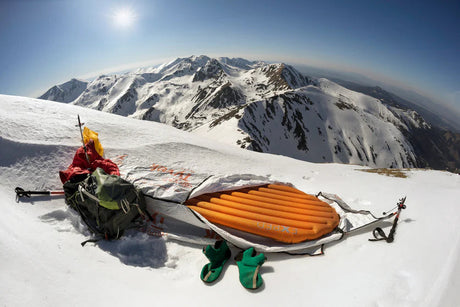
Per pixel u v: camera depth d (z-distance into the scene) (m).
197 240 3.78
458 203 4.52
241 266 3.08
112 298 2.45
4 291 2.10
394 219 4.21
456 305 2.23
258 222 3.80
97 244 3.43
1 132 5.41
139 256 3.40
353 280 2.83
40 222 3.54
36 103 8.54
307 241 3.73
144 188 4.34
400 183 7.08
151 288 2.77
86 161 4.81
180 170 6.09
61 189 4.67
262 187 5.07
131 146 7.02
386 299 2.46
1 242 2.64
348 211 4.62
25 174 4.65
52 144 5.54
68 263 2.78
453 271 2.63
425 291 2.48
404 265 2.97
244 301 2.65
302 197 4.80
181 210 4.06
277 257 3.48
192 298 2.69
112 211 3.54
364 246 3.58
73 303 2.26
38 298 2.18
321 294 2.67
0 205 3.61
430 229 3.73
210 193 4.63
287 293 2.74
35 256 2.68
